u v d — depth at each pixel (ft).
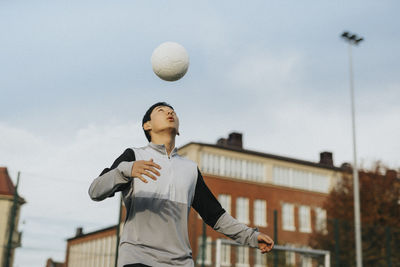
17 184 40.96
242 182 113.39
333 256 79.97
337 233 55.11
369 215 90.12
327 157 141.90
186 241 9.02
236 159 116.78
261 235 9.83
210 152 113.39
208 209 10.02
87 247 43.52
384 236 77.97
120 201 44.70
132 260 8.22
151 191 8.73
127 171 7.74
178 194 9.03
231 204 110.11
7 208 40.57
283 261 79.36
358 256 62.18
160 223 8.64
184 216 9.04
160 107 9.98
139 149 9.32
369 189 94.07
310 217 118.93
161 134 9.76
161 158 9.29
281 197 117.60
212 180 109.70
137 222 8.61
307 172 126.82
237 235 10.02
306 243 115.55
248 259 86.22
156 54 11.73
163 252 8.51
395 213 90.27
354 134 72.69
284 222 115.85
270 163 120.78
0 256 39.24
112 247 45.50
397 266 73.00
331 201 98.32
